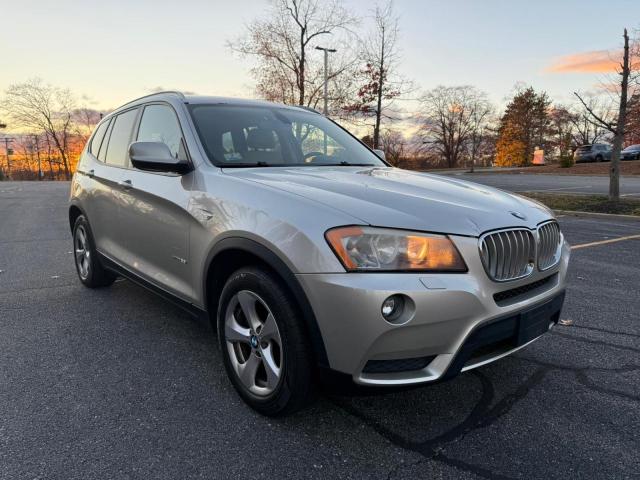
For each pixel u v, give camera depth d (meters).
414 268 2.16
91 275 4.66
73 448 2.31
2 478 2.09
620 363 3.28
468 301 2.20
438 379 2.21
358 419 2.59
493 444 2.38
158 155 3.09
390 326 2.09
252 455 2.28
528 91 59.94
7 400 2.74
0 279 5.27
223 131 3.37
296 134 3.78
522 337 2.47
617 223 10.02
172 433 2.45
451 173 33.75
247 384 2.65
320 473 2.17
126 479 2.11
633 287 5.06
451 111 59.41
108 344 3.53
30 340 3.59
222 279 2.88
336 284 2.13
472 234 2.29
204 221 2.79
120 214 3.80
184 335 3.71
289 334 2.33
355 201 2.38
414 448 2.35
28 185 27.22
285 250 2.28
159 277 3.36
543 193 15.84
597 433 2.48
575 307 4.40
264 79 22.67
